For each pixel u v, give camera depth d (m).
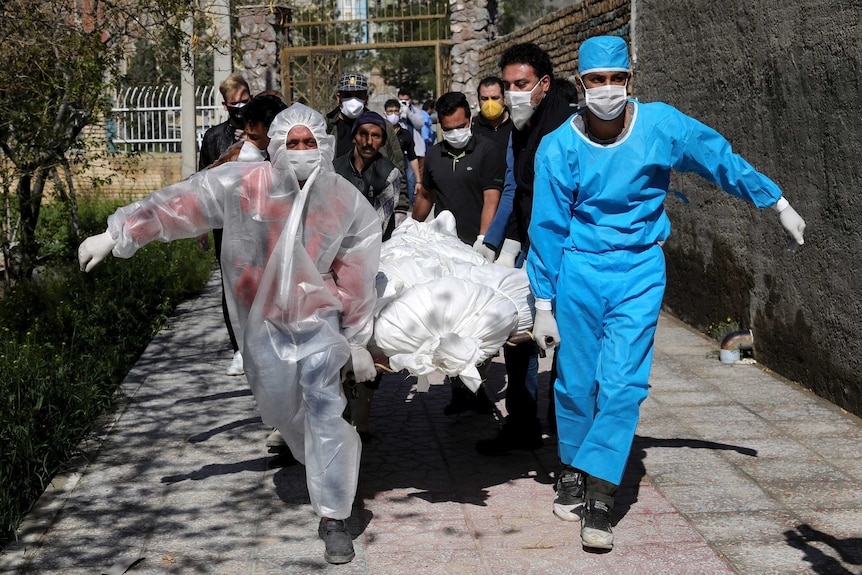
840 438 5.50
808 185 6.32
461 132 6.09
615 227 4.22
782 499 4.66
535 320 4.38
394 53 30.98
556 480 4.98
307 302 4.01
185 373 7.19
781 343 6.83
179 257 10.67
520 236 5.45
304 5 21.36
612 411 4.15
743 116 7.28
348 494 4.06
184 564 4.09
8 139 8.28
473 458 5.35
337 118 7.72
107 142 11.02
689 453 5.32
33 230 9.27
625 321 4.21
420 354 4.22
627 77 4.04
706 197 8.20
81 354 7.17
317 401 4.02
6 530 4.36
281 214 3.99
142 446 5.58
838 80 5.85
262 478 5.05
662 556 4.08
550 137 4.25
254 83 20.53
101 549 4.24
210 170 4.03
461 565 4.03
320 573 3.98
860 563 3.98
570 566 4.01
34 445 5.08
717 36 7.71
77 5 8.79
